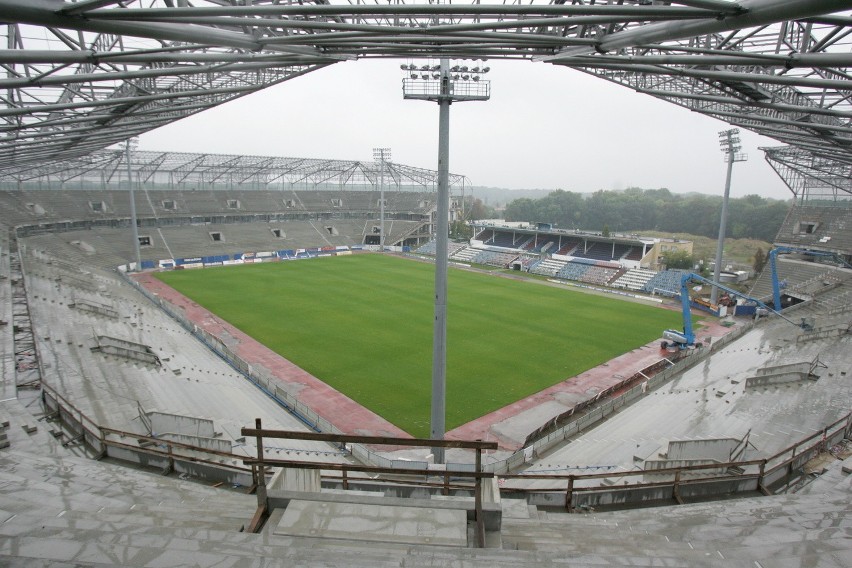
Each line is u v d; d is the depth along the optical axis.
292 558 5.27
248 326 41.25
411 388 29.64
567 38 12.13
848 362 27.53
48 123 18.06
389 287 57.44
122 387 22.11
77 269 52.44
